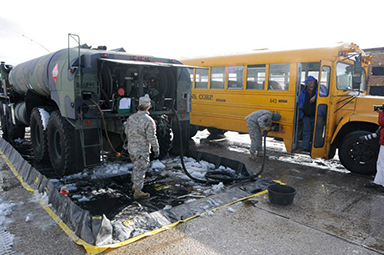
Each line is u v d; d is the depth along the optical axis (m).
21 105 7.53
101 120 5.25
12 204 3.87
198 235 3.20
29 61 6.86
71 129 4.98
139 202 4.10
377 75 19.66
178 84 6.23
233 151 7.75
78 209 3.25
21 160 5.34
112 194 4.38
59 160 5.19
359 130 5.88
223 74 7.99
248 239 3.13
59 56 5.27
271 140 9.80
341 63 6.20
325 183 5.18
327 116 6.02
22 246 2.93
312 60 6.09
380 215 3.82
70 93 4.73
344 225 3.52
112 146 5.28
